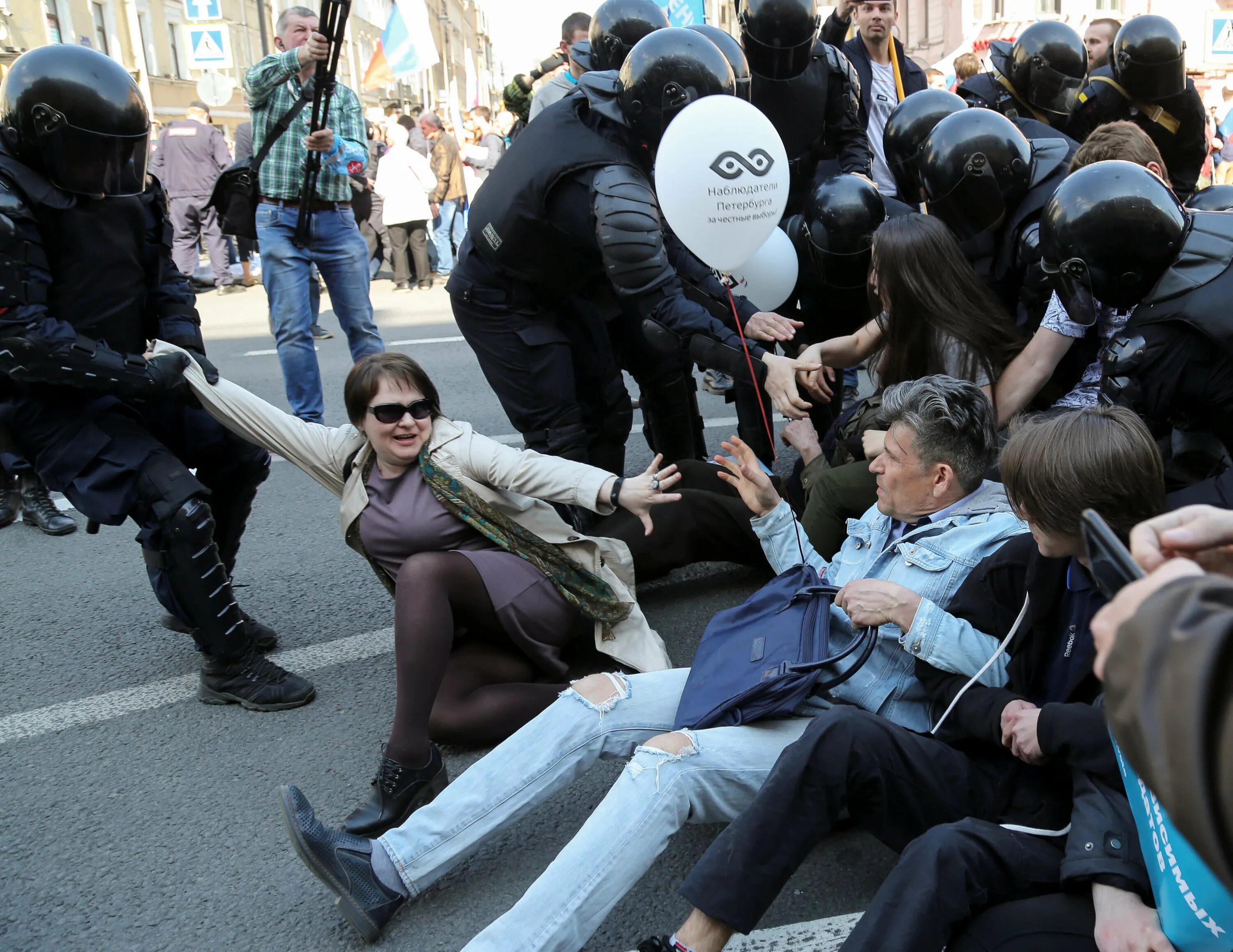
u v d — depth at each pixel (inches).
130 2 970.1
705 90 113.0
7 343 101.4
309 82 197.9
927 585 86.5
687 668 94.0
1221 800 24.9
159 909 90.4
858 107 165.2
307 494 194.5
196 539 113.3
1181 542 39.0
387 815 93.0
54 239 106.7
